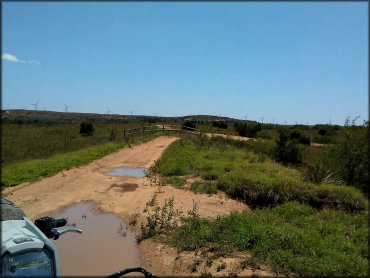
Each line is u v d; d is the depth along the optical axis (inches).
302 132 1016.2
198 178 444.5
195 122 1238.9
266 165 509.4
